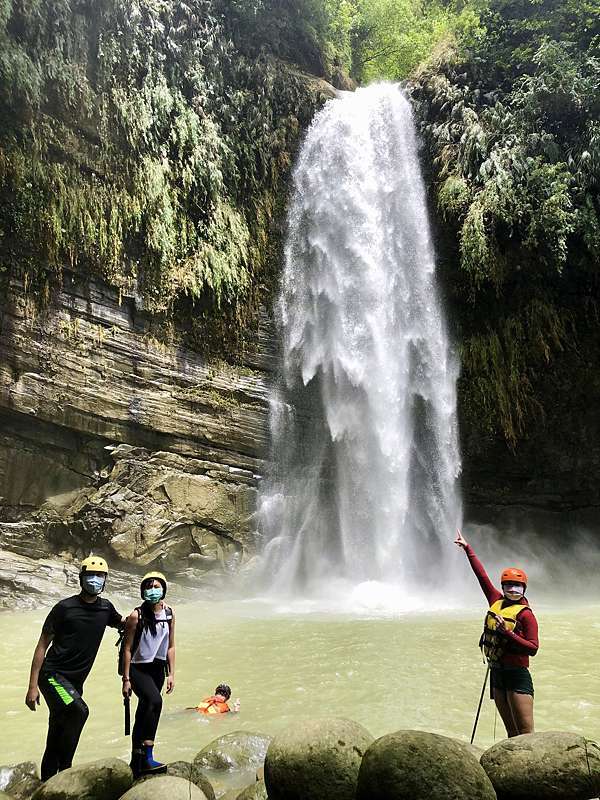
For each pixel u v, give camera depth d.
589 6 19.33
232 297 18.98
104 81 17.12
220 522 17.55
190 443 17.75
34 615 12.84
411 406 19.81
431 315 20.22
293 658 8.69
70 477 16.14
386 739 3.34
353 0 27.64
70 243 16.33
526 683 4.32
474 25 21.12
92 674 7.95
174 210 18.23
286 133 21.16
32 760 5.04
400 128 20.98
